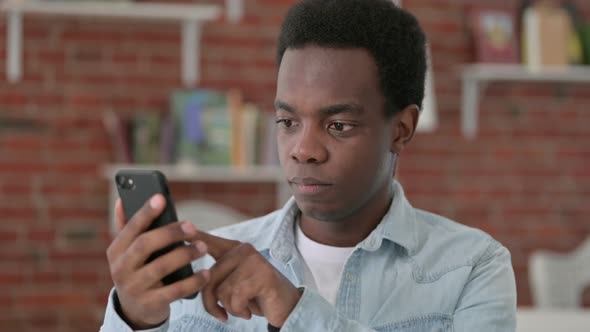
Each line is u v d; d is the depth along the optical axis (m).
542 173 3.66
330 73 0.92
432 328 1.03
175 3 3.28
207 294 0.83
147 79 3.28
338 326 0.85
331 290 1.04
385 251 1.06
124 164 3.13
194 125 3.15
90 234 3.24
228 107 3.19
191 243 0.83
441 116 3.57
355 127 0.92
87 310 3.24
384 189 1.04
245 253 0.84
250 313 0.83
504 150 3.62
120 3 3.09
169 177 3.21
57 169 3.21
